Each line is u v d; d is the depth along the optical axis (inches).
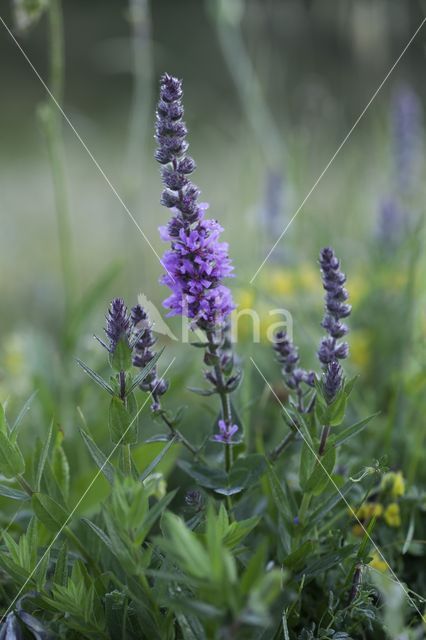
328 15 96.5
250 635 38.2
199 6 264.4
